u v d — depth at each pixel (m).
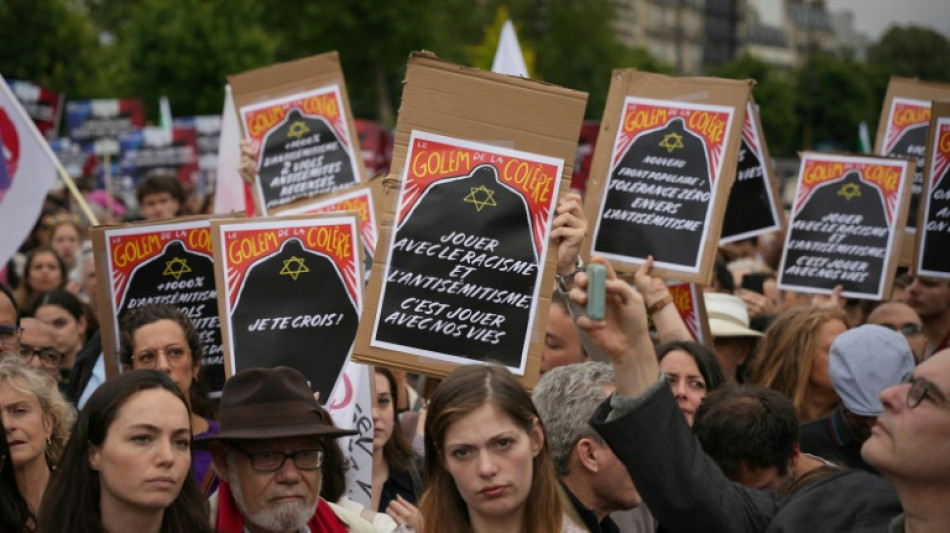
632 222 5.82
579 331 4.46
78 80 36.91
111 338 6.02
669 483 3.30
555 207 4.34
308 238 5.27
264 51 37.59
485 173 4.35
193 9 36.88
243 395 3.92
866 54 91.81
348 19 50.41
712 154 5.79
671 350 5.14
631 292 3.36
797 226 7.66
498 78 4.36
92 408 3.70
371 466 5.18
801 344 5.91
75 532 3.67
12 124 7.37
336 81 7.45
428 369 4.30
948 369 3.02
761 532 3.40
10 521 4.14
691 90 5.86
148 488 3.63
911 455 3.02
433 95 4.38
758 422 4.26
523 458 3.55
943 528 3.04
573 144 4.34
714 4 129.50
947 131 6.24
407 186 4.36
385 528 4.42
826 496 3.32
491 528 3.62
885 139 8.13
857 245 7.57
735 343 7.13
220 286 5.21
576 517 4.02
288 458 3.88
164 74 36.66
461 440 3.53
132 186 16.73
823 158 7.67
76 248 11.15
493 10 72.56
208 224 6.05
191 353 5.42
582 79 71.19
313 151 7.41
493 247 4.33
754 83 5.77
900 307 7.23
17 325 5.99
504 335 4.30
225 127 8.86
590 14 74.06
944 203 6.26
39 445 4.58
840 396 5.15
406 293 4.33
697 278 5.71
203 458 5.12
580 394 4.09
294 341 5.20
